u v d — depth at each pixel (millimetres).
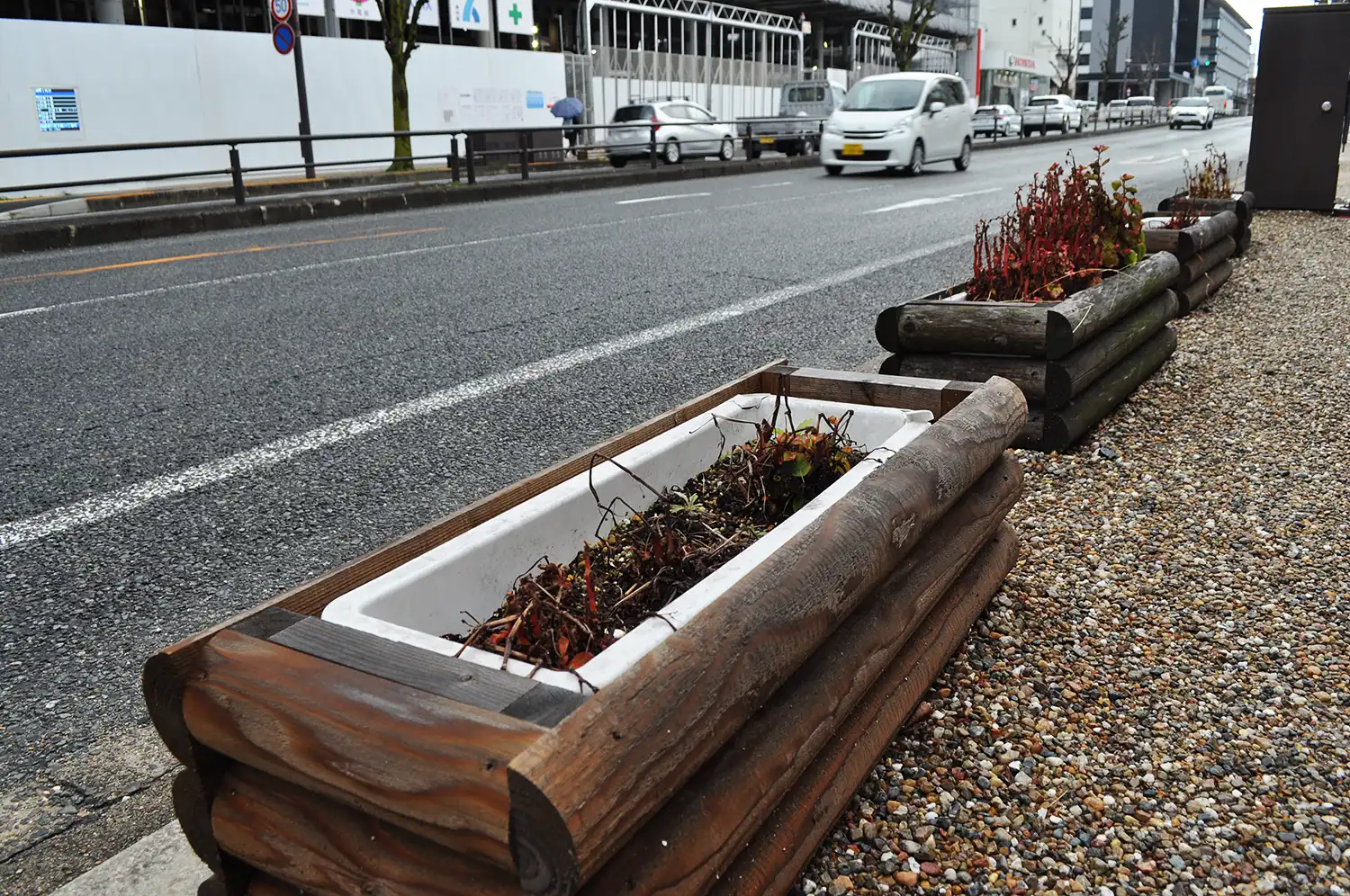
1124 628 2590
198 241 11359
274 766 1369
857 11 39406
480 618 1909
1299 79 10453
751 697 1479
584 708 1246
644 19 32375
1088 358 3920
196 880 1839
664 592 1954
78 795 2123
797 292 7301
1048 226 4711
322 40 22078
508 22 27625
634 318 6520
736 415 2723
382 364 5418
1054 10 81312
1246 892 1731
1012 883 1756
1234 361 5039
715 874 1412
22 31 17734
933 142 19125
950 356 4008
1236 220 7375
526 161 17453
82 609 2857
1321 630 2547
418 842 1314
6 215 15266
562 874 1144
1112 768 2045
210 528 3371
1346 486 3439
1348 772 2020
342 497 3619
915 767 2047
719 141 25078
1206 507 3316
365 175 20031
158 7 21828
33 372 5367
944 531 2293
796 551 1715
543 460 3945
